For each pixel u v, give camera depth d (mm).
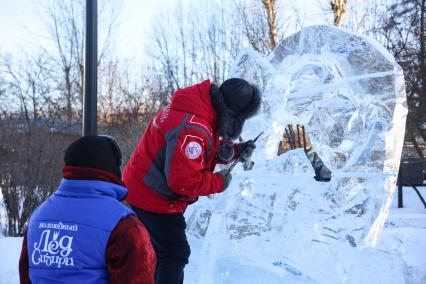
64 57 20047
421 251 4289
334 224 3529
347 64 3598
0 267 4738
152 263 1807
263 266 3502
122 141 10812
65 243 1766
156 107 19656
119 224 1776
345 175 3551
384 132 3506
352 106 3611
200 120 2672
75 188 1857
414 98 10109
